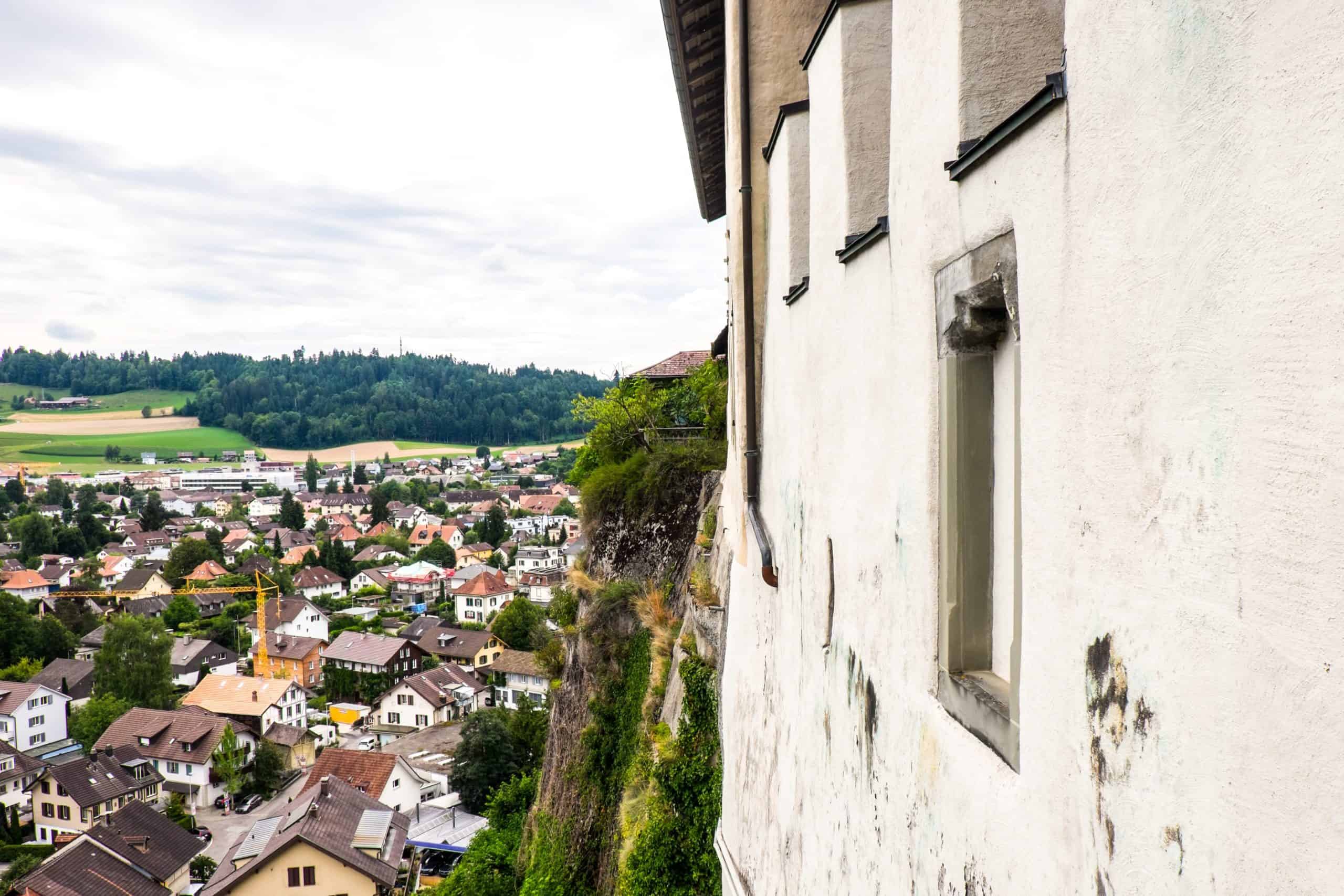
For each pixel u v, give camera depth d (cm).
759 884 699
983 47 300
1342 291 137
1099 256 209
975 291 290
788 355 640
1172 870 182
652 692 1525
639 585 1809
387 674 9094
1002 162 264
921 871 343
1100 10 206
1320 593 142
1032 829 248
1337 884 139
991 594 317
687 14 1110
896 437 375
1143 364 192
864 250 421
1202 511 172
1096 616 213
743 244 796
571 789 1828
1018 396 264
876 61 459
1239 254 160
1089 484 216
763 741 716
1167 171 181
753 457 799
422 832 5166
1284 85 148
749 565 805
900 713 371
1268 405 154
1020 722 256
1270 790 154
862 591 429
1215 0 165
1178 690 180
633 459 2003
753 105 793
